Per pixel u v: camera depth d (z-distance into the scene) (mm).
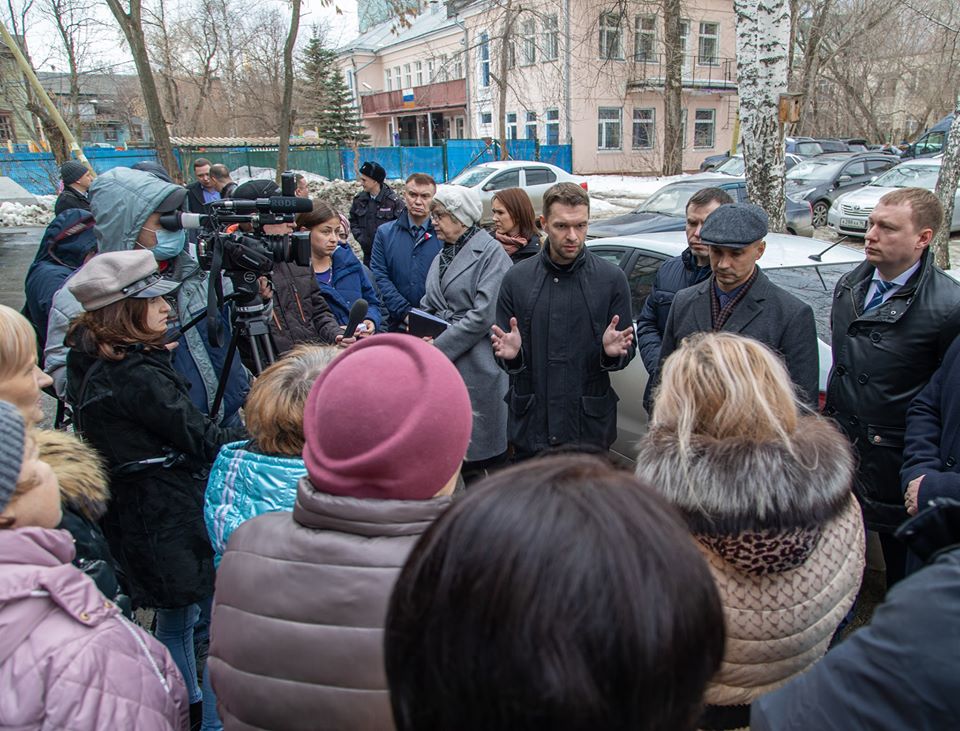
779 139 6703
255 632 1008
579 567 540
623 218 8359
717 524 1167
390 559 978
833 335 2469
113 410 1880
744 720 1325
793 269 3287
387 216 6664
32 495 1137
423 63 36125
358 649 964
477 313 3023
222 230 2275
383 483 992
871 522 2318
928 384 2064
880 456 2256
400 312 4062
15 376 1514
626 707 533
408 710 605
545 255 2758
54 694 967
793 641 1235
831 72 26578
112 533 2027
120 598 1375
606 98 25828
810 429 1293
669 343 2578
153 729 1060
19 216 15133
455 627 561
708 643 587
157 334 1910
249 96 35719
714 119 29578
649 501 613
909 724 800
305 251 2297
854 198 11180
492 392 3166
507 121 29547
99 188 2436
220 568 1116
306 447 1071
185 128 31297
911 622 815
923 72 27375
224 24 29766
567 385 2754
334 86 32625
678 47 18609
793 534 1147
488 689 536
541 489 600
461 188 3158
